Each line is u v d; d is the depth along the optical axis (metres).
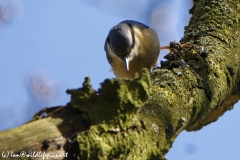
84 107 5.00
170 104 6.06
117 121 5.02
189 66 7.04
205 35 8.12
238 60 7.82
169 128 5.70
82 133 4.80
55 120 4.84
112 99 5.04
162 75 6.71
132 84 5.14
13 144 4.53
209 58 7.36
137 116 5.45
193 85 6.64
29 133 4.64
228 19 8.42
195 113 6.39
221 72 7.29
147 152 5.27
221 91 7.16
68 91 5.08
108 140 4.91
